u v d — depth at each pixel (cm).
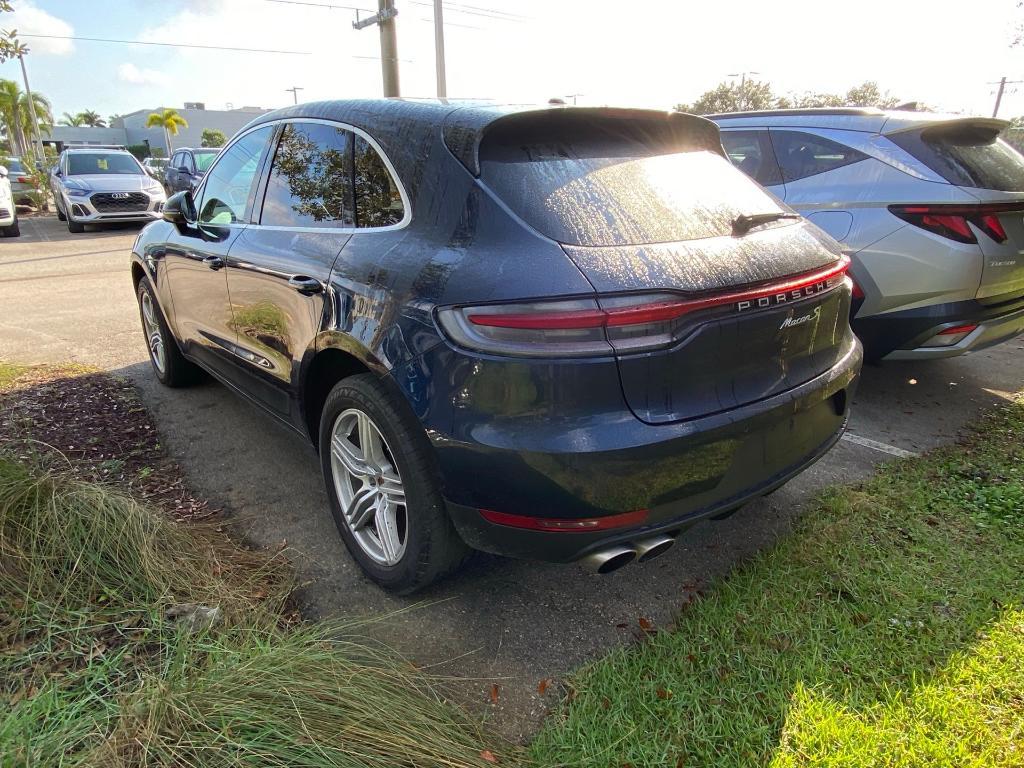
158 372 479
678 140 265
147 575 229
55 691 176
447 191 221
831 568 264
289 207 301
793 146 452
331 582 262
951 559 270
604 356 185
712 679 210
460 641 231
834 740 188
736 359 209
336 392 250
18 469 252
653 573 269
